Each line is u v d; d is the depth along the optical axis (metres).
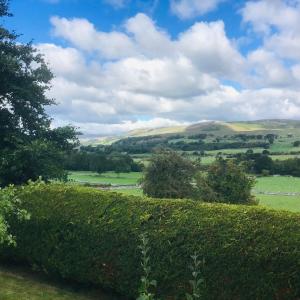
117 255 8.84
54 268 9.96
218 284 7.60
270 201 49.31
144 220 8.66
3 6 17.78
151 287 8.31
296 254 7.06
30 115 18.28
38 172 16.83
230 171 23.91
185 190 25.62
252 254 7.36
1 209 8.69
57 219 9.88
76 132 18.95
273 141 150.88
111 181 71.31
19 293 9.40
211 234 7.84
